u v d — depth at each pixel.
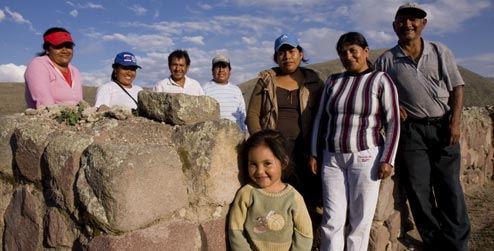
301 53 3.12
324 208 2.84
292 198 2.24
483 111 7.33
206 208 2.16
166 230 1.95
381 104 2.68
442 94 3.32
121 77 4.10
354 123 2.67
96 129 2.28
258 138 2.24
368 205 2.68
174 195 2.03
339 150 2.72
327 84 2.92
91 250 1.85
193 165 2.14
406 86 3.37
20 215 2.40
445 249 3.61
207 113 2.40
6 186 2.54
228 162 2.22
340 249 2.78
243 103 5.22
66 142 2.12
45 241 2.21
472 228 4.89
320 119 2.91
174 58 4.58
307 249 2.25
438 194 3.61
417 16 3.21
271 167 2.21
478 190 6.60
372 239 3.43
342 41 2.74
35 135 2.33
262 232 2.19
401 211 3.96
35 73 3.15
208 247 2.13
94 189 1.88
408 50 3.38
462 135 6.14
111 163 1.83
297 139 2.96
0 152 2.51
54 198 2.14
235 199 2.25
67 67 3.45
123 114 2.39
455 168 3.48
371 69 2.79
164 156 2.00
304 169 3.08
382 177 2.62
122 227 1.81
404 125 3.48
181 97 2.28
